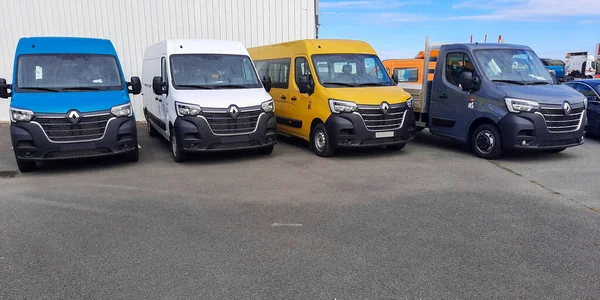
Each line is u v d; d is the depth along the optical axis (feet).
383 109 27.58
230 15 49.11
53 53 28.14
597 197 19.90
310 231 16.02
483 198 19.84
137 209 18.70
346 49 31.60
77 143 24.56
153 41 48.57
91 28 47.52
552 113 25.94
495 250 14.28
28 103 24.61
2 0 46.32
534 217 17.31
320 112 28.73
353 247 14.58
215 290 11.89
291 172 25.11
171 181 23.36
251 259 13.75
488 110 27.37
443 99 31.22
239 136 26.84
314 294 11.64
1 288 12.12
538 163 26.89
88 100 25.57
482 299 11.33
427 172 24.75
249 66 30.78
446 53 31.07
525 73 28.91
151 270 13.08
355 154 30.17
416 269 13.00
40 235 15.88
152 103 35.83
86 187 22.35
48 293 11.84
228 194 20.80
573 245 14.65
